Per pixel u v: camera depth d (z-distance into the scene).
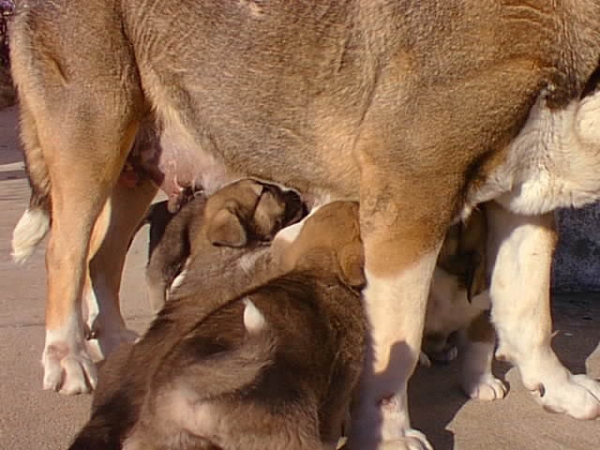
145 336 1.99
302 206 2.22
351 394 1.95
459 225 2.14
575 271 2.76
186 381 1.73
